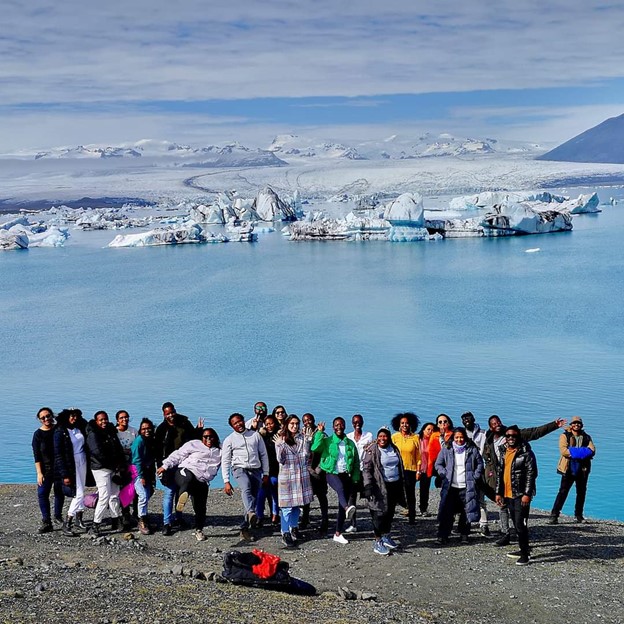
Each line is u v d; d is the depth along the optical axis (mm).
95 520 17000
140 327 76500
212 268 128000
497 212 160500
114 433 17156
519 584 14133
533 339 62031
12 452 37375
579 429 18578
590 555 15828
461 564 15227
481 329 67375
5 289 112250
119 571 13945
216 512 19359
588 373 49281
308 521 18047
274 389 49219
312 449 16656
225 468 16297
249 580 13453
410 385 48281
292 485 16156
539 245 140375
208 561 15062
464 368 52250
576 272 103438
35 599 11938
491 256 126875
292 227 175875
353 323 73250
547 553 15953
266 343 65188
